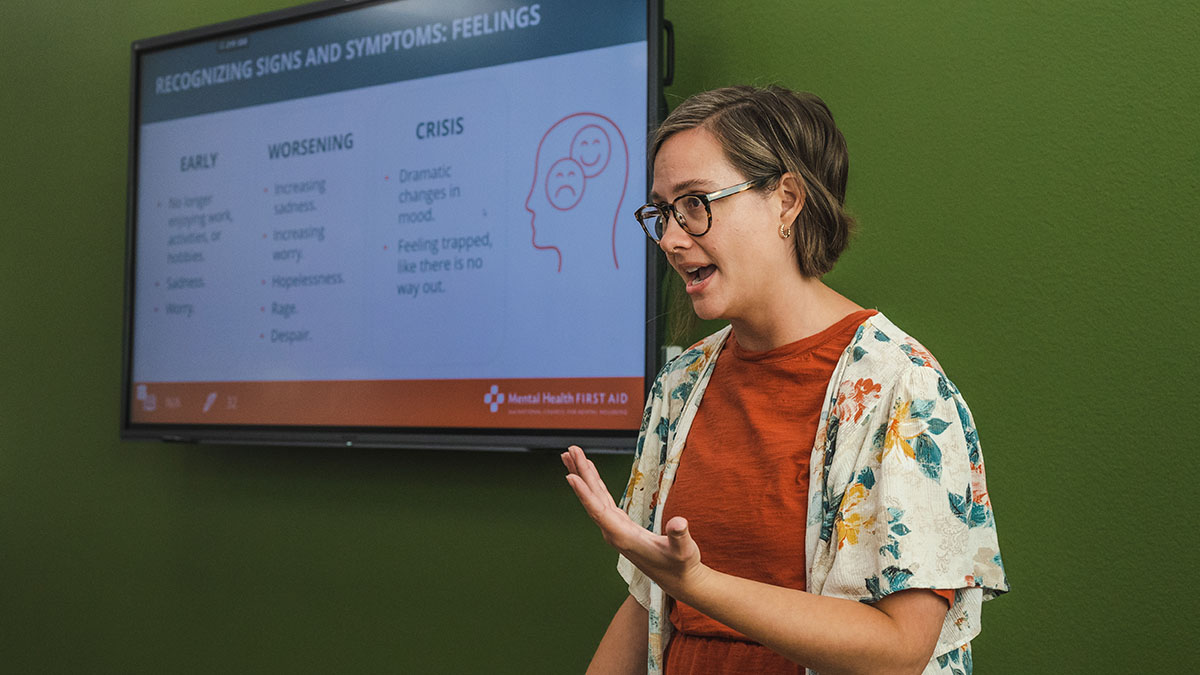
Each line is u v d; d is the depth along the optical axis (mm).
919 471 881
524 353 1989
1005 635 1571
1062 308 1563
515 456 2070
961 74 1663
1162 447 1485
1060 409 1555
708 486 1029
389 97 2199
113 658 2586
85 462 2666
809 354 1007
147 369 2488
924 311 1667
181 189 2473
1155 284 1503
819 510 938
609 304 1902
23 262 2811
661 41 1864
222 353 2379
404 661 2174
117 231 2664
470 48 2102
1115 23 1552
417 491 2186
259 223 2350
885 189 1714
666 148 1024
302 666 2305
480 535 2100
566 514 2002
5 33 2871
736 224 981
